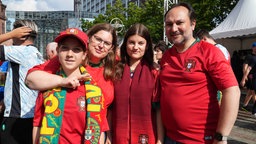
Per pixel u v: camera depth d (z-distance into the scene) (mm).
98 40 2551
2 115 3258
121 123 2600
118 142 2611
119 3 27438
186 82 2285
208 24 16531
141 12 24000
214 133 2293
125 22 24781
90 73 2469
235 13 11688
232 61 12758
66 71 2188
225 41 15508
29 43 3121
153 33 20062
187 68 2277
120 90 2609
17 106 2961
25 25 3102
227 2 16672
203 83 2248
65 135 2094
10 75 3008
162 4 20562
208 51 2248
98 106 2154
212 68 2189
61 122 2082
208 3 16328
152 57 2729
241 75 12438
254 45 7895
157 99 2574
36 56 3061
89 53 2572
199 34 4051
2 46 2902
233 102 2105
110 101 2562
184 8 2350
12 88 2977
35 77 2119
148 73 2639
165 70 2430
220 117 2172
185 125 2295
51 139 2049
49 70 2250
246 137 5719
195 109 2260
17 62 2930
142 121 2570
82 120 2133
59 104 2084
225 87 2137
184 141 2324
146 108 2570
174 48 2469
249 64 7945
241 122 7082
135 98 2582
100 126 2174
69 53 2109
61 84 2082
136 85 2600
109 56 2613
